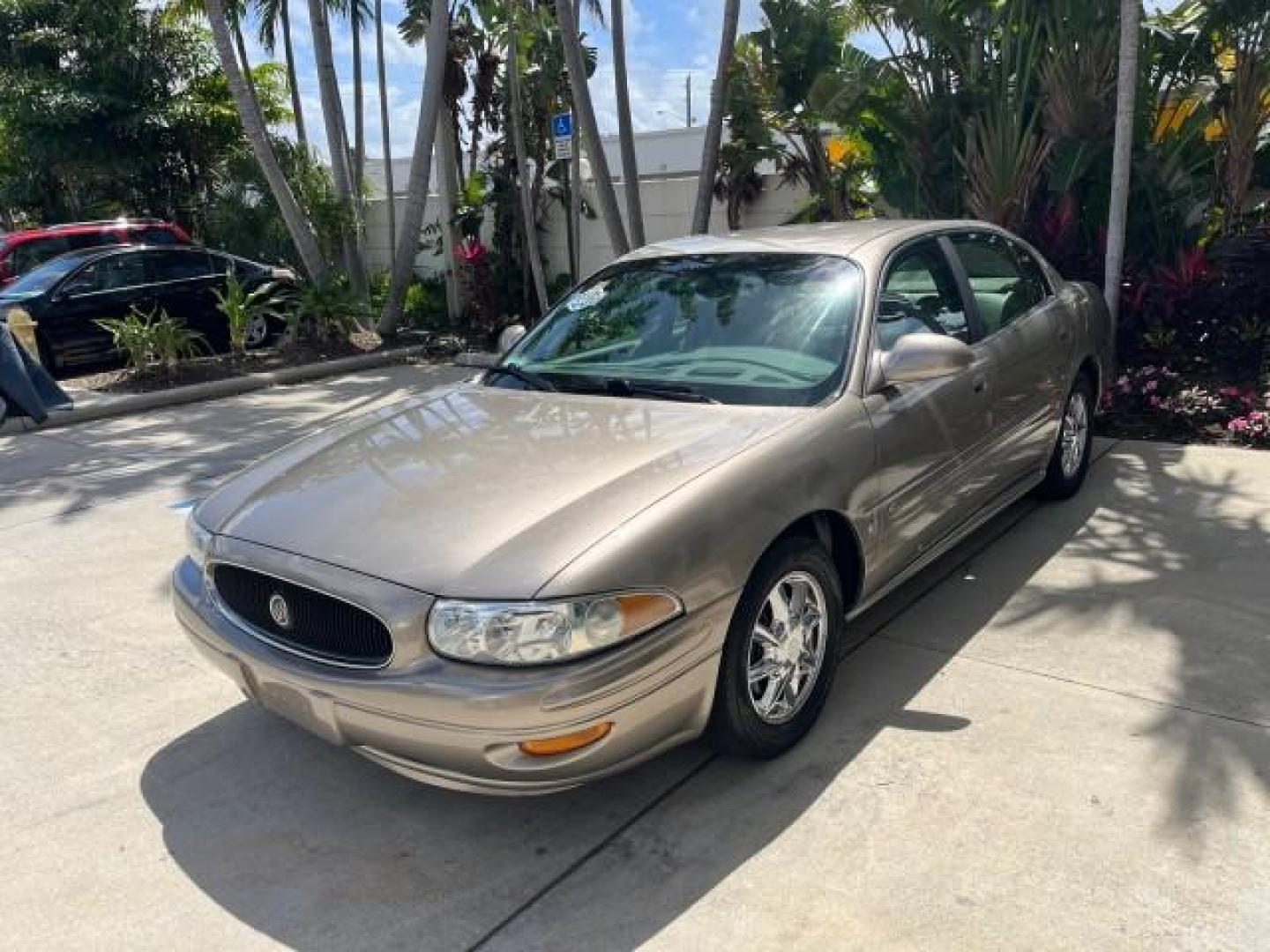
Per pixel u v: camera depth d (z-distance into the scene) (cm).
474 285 1354
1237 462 592
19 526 610
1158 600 415
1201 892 253
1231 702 337
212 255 1259
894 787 302
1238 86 836
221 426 874
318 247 1316
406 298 1373
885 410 355
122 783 331
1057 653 377
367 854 289
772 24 1029
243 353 1155
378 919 263
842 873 268
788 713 321
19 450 816
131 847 298
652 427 333
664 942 248
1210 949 235
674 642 270
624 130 1048
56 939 262
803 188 1188
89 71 1795
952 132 940
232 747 350
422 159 1243
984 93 916
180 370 1088
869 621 413
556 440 331
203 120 1805
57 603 485
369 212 1694
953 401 394
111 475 721
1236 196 862
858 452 338
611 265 461
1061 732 325
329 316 1229
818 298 383
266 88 1919
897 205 991
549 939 252
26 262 1351
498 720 251
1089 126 830
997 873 263
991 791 297
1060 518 516
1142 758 309
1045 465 503
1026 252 520
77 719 374
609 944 249
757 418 333
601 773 269
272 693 290
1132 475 579
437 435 350
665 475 295
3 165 2022
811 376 355
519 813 303
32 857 296
